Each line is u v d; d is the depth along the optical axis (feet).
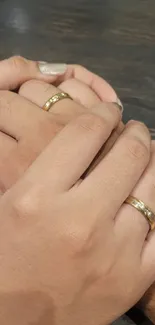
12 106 0.76
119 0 1.39
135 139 0.63
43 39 1.25
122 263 0.60
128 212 0.62
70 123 0.63
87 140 0.61
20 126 0.75
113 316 0.62
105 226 0.58
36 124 0.74
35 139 0.73
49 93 0.82
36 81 0.86
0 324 0.61
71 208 0.57
